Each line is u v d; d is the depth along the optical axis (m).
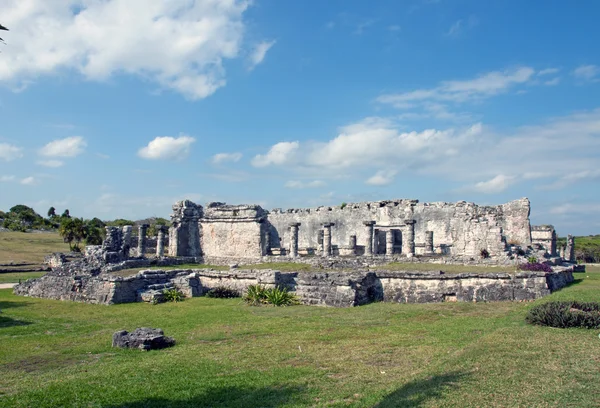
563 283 28.36
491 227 37.69
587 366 12.42
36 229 110.62
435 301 27.30
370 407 10.89
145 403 11.74
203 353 16.61
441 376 12.36
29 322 23.72
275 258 41.84
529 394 10.66
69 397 12.12
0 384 13.74
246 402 11.61
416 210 48.09
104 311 27.11
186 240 54.09
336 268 34.69
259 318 23.36
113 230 41.34
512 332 16.70
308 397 11.77
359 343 17.39
